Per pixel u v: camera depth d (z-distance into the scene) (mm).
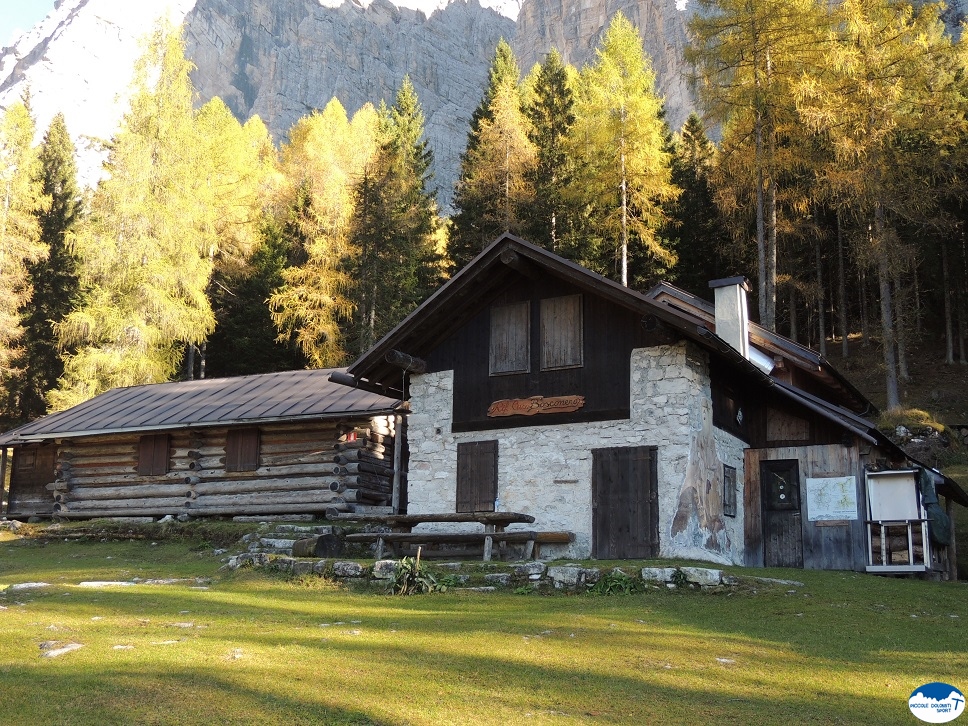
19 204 44094
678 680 8984
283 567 16328
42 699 7902
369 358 19875
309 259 45312
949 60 33750
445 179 156000
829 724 7684
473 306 19953
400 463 23844
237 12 186250
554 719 7684
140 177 38344
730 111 34719
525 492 18578
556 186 44469
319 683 8602
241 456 24578
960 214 40969
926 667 9695
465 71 196250
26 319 48312
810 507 19094
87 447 26922
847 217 40469
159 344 39625
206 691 8234
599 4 173625
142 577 16547
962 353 41938
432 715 7734
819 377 24047
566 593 14469
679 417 17406
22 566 19328
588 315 18719
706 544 17250
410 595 14312
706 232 48844
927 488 18750
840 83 33125
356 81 181625
